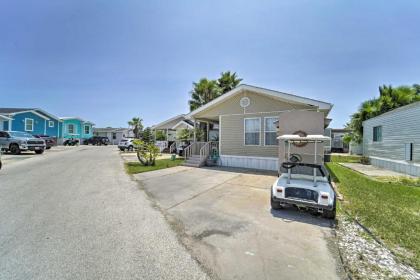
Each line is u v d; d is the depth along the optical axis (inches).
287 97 395.5
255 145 444.5
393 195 235.0
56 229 141.6
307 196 176.4
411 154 386.0
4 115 925.8
